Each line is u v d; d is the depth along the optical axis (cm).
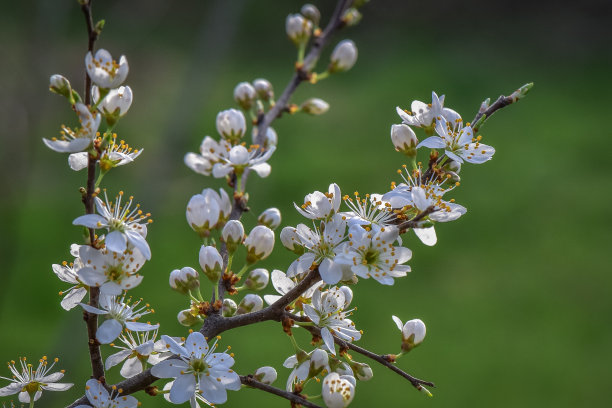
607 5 2303
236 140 350
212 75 788
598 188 1398
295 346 261
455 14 2395
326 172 1405
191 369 242
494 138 1625
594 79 2011
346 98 1852
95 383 238
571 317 1012
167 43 2003
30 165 664
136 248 239
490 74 2033
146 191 727
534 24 2325
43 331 907
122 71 232
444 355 924
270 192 1294
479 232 1248
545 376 888
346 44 393
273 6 2291
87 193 233
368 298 1038
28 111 657
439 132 269
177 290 270
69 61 1541
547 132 1658
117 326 241
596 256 1173
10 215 636
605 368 899
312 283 249
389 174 1400
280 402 806
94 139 231
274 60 2127
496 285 1095
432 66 2070
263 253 274
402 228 243
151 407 708
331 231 251
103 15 1872
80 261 261
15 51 832
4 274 619
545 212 1312
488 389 863
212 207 280
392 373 889
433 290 1077
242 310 279
